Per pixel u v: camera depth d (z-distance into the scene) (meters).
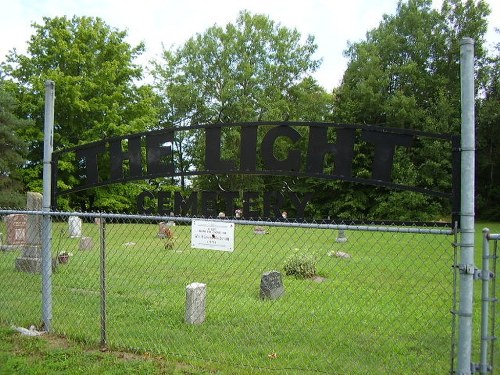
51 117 5.68
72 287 8.44
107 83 32.38
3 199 26.16
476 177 37.12
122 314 6.75
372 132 4.27
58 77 29.56
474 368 3.72
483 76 37.41
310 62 43.25
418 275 10.29
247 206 4.78
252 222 4.30
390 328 6.31
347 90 38.91
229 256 12.70
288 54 42.31
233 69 41.28
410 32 39.31
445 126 33.12
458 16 38.56
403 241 16.44
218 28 41.22
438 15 38.81
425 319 6.73
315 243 16.78
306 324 6.46
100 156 30.17
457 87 37.59
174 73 41.81
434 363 5.00
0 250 12.66
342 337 5.91
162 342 5.62
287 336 5.93
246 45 41.75
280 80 42.44
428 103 37.12
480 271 3.72
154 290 8.33
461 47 3.65
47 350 5.00
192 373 4.51
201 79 40.97
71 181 31.12
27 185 31.03
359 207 32.12
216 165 4.95
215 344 5.58
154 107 37.81
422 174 31.83
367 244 16.06
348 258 12.92
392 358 5.20
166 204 5.29
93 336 5.56
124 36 35.34
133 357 4.96
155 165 5.30
